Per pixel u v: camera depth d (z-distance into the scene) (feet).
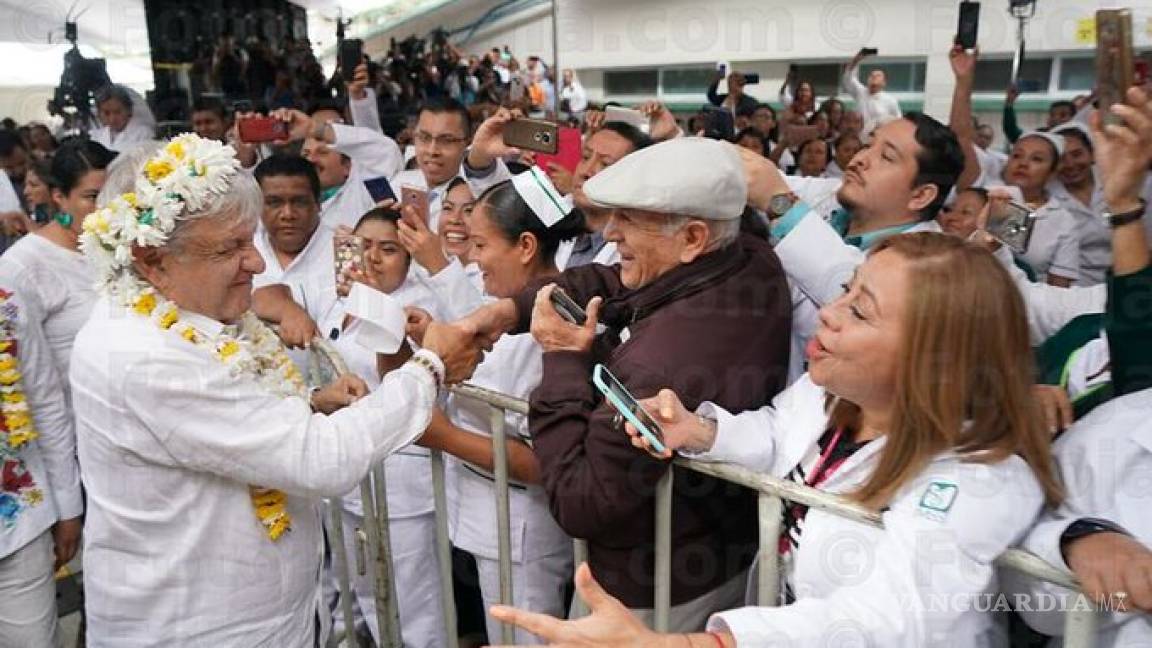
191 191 3.45
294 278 7.76
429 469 6.37
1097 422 3.23
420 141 9.34
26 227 11.20
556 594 5.60
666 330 3.95
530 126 7.43
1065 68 20.20
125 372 3.45
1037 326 5.07
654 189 3.95
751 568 4.13
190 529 3.80
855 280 3.15
